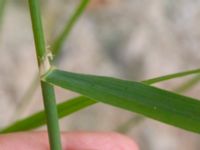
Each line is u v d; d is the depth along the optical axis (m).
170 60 0.51
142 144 0.47
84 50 0.50
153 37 0.52
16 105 0.45
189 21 0.54
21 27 0.48
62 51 0.49
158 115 0.11
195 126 0.10
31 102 0.43
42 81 0.12
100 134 0.24
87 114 0.47
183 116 0.10
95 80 0.11
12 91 0.46
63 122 0.46
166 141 0.48
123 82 0.11
